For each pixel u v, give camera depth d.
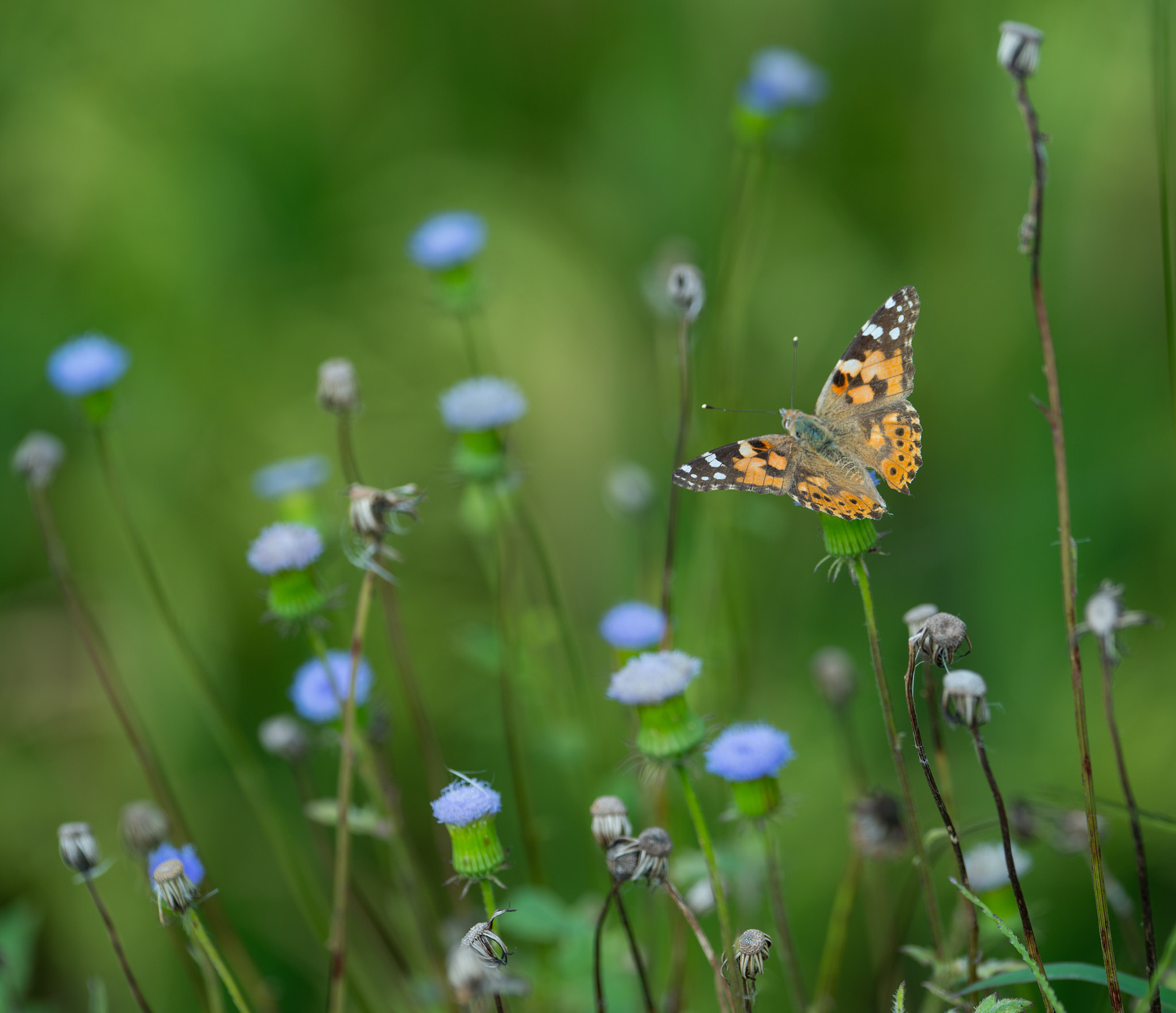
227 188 1.86
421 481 1.77
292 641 1.59
